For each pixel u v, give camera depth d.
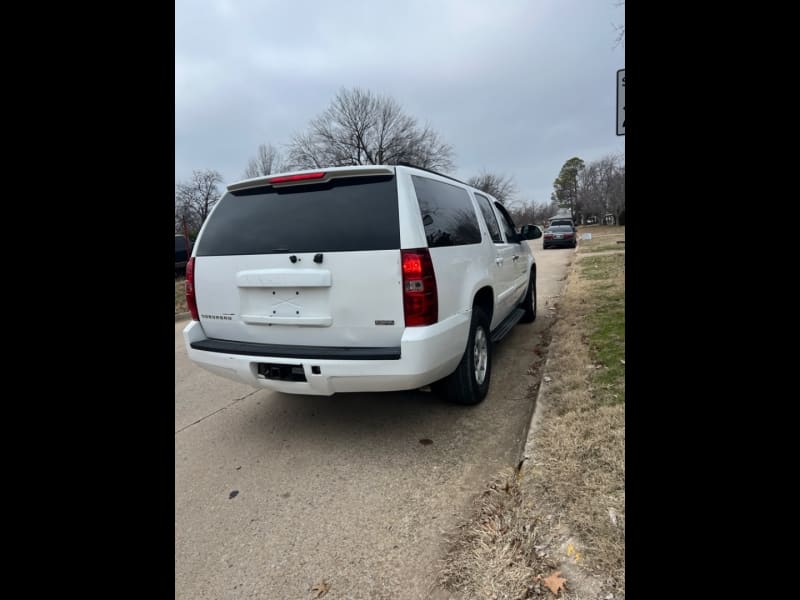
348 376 2.61
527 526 1.93
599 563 1.65
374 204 2.65
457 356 2.94
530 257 6.12
